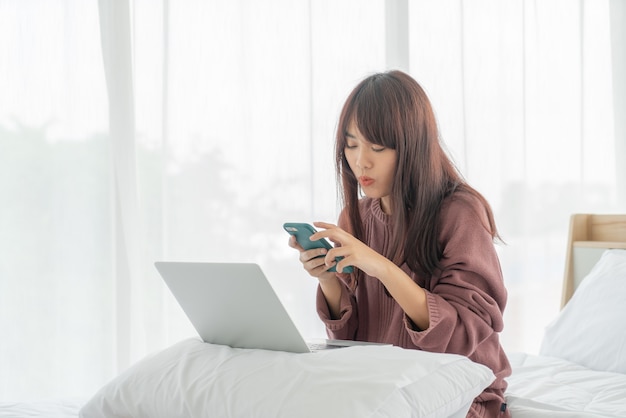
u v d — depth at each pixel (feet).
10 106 6.93
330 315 4.88
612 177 8.86
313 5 7.71
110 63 6.97
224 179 7.42
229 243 7.43
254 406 3.06
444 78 8.22
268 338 3.63
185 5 7.30
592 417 4.12
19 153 6.94
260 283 3.34
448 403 3.24
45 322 6.97
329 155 7.70
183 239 7.30
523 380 5.45
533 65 8.66
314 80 7.70
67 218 7.01
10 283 6.91
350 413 2.88
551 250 8.72
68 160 7.02
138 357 6.97
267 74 7.56
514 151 8.50
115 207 6.97
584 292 6.57
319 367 3.23
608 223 7.44
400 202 4.33
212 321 3.79
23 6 6.93
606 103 8.86
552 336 6.61
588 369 5.98
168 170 7.24
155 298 7.14
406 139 4.27
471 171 8.36
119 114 6.96
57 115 7.00
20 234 6.93
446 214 4.33
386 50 7.99
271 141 7.56
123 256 6.94
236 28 7.45
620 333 5.88
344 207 4.98
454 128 8.23
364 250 3.90
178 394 3.35
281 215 7.57
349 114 4.44
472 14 8.40
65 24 6.99
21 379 6.92
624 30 8.86
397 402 3.00
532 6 8.64
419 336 3.89
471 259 4.12
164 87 7.14
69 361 7.00
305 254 4.32
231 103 7.45
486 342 4.28
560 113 8.77
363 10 7.89
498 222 8.42
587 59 8.87
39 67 6.97
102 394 3.70
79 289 7.03
